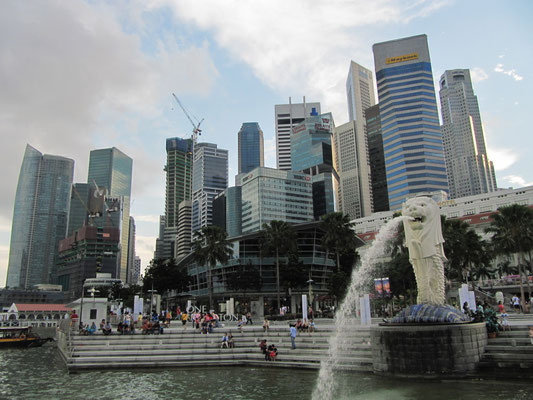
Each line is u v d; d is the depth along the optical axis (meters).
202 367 27.94
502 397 16.09
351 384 19.80
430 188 178.38
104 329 35.38
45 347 51.97
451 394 16.81
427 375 20.14
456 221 66.81
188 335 33.09
